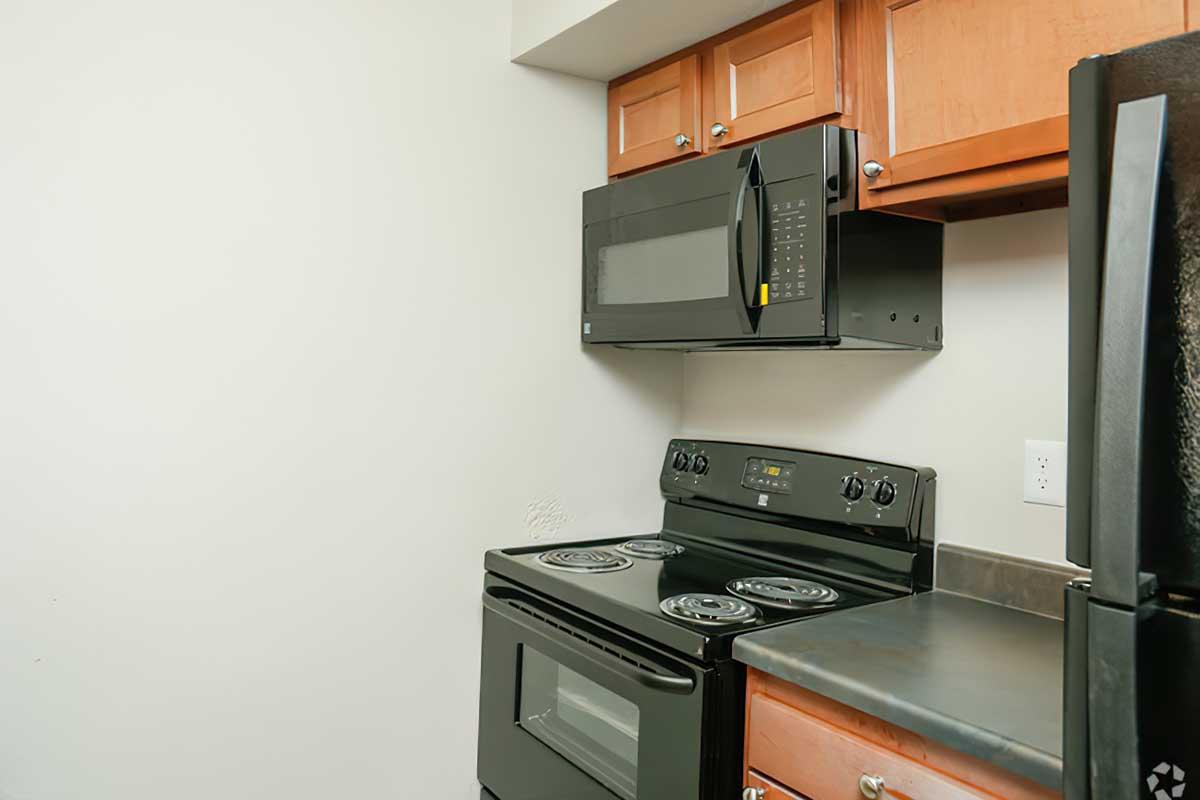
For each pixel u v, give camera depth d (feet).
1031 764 2.96
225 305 5.19
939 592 5.27
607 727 4.98
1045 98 3.93
